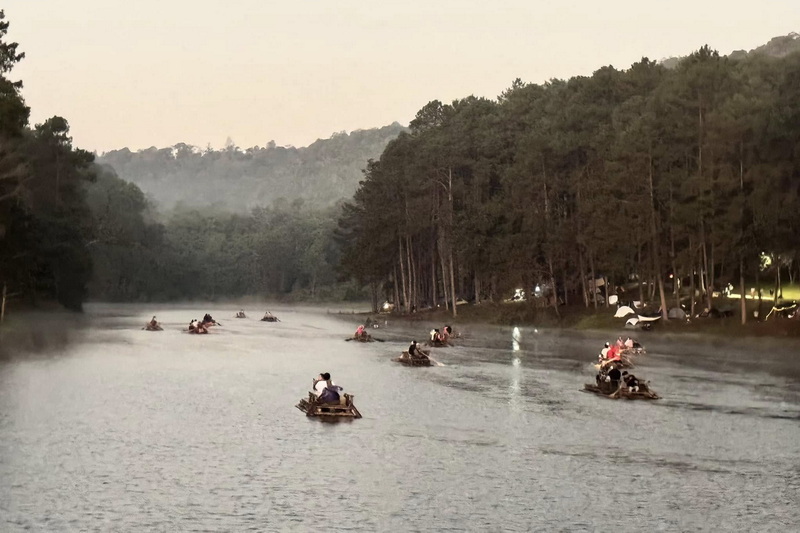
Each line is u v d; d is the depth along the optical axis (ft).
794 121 281.74
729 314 329.72
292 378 190.29
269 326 441.27
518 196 416.46
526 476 98.22
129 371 200.34
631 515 83.97
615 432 124.98
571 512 84.58
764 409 147.02
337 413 135.85
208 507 84.38
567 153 402.52
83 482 92.53
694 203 313.53
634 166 336.90
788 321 293.43
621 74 439.63
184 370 205.05
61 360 223.51
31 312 436.76
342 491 90.84
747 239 296.51
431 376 196.03
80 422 127.44
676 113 334.24
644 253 377.09
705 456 109.50
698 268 360.69
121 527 77.82
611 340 315.99
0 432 118.11
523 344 299.99
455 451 111.04
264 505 85.40
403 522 80.74
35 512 81.66
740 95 303.89
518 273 406.21
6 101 285.02
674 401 156.25
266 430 124.06
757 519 83.30
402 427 127.65
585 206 358.43
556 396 162.09
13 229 338.13
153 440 115.24
